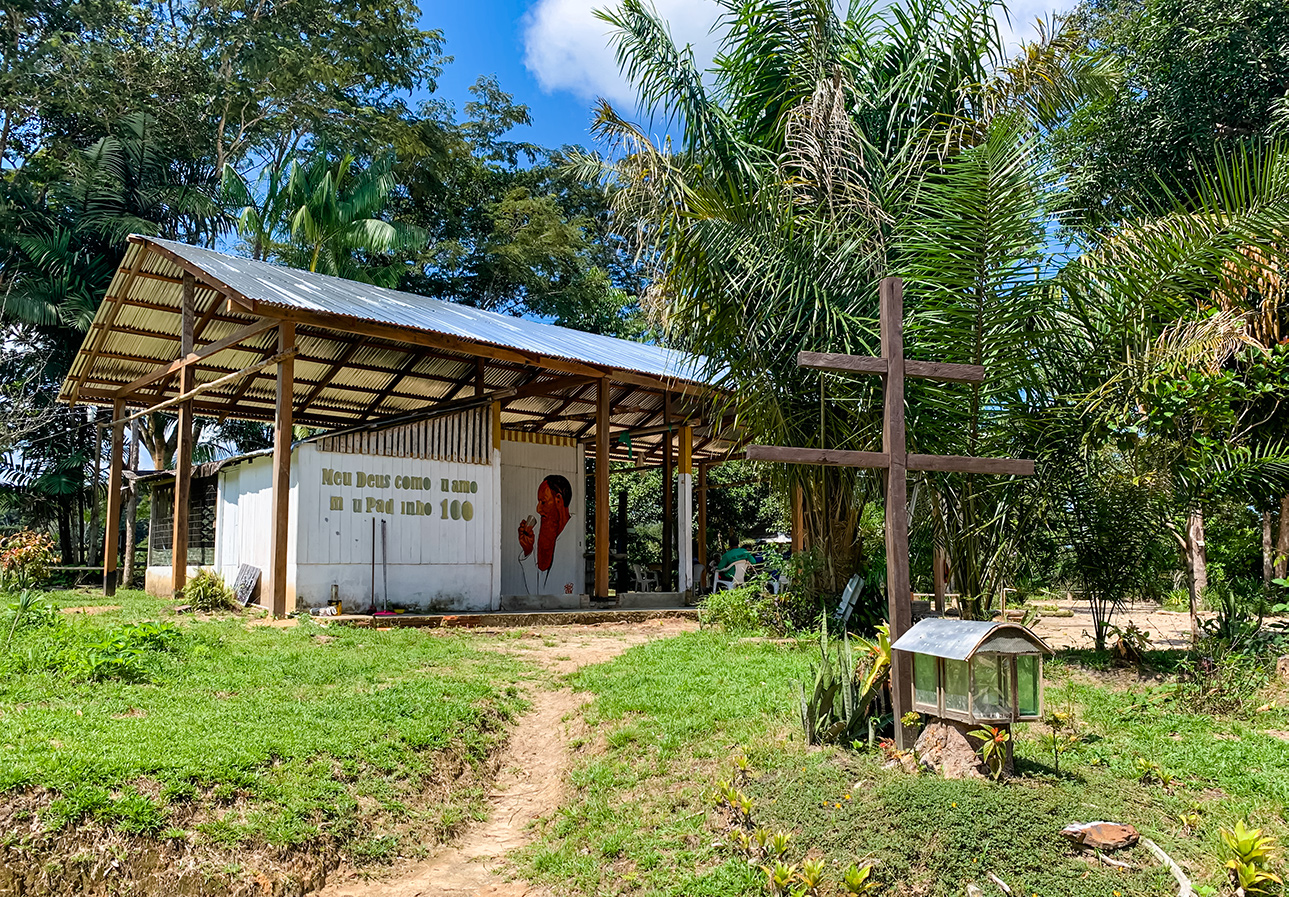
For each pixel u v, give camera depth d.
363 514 13.66
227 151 29.59
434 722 7.20
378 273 28.22
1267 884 4.28
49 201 24.89
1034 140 7.95
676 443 22.66
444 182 34.19
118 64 26.69
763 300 9.16
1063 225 8.96
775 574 12.87
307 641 10.34
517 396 15.80
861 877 4.36
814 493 11.32
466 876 5.55
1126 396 8.30
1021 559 8.95
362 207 26.52
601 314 33.84
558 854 5.54
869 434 8.98
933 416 8.13
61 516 26.92
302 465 13.09
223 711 7.01
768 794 5.49
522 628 12.97
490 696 8.20
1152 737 6.59
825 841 4.84
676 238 9.08
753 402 9.73
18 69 25.81
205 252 14.92
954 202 7.75
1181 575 13.49
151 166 26.28
